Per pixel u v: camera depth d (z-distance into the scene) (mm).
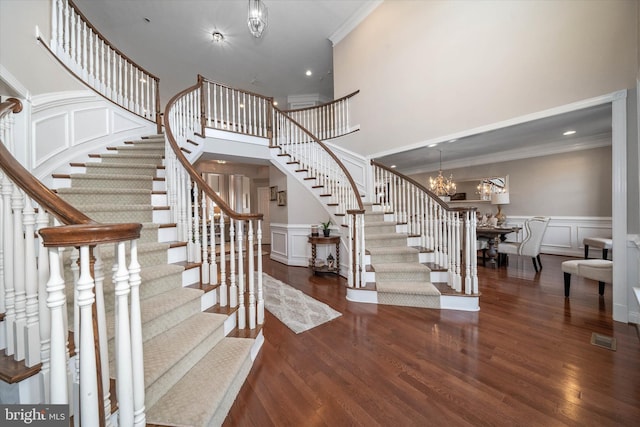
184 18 4875
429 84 3908
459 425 1334
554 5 2758
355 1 4680
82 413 778
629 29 2332
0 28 2016
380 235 3832
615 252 2461
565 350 1991
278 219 5859
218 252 6371
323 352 2039
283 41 5641
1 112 1655
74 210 877
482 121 3342
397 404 1483
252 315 2078
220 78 6996
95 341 843
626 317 2422
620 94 2375
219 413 1334
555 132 4262
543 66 2840
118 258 873
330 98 8211
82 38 3336
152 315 1545
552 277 4023
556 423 1334
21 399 1028
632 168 2346
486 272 4371
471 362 1871
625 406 1431
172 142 2461
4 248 1067
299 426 1339
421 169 7566
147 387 1213
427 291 2949
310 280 4215
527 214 6000
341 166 4074
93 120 3188
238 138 4539
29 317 1042
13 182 949
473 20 3402
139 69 4051
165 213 2586
